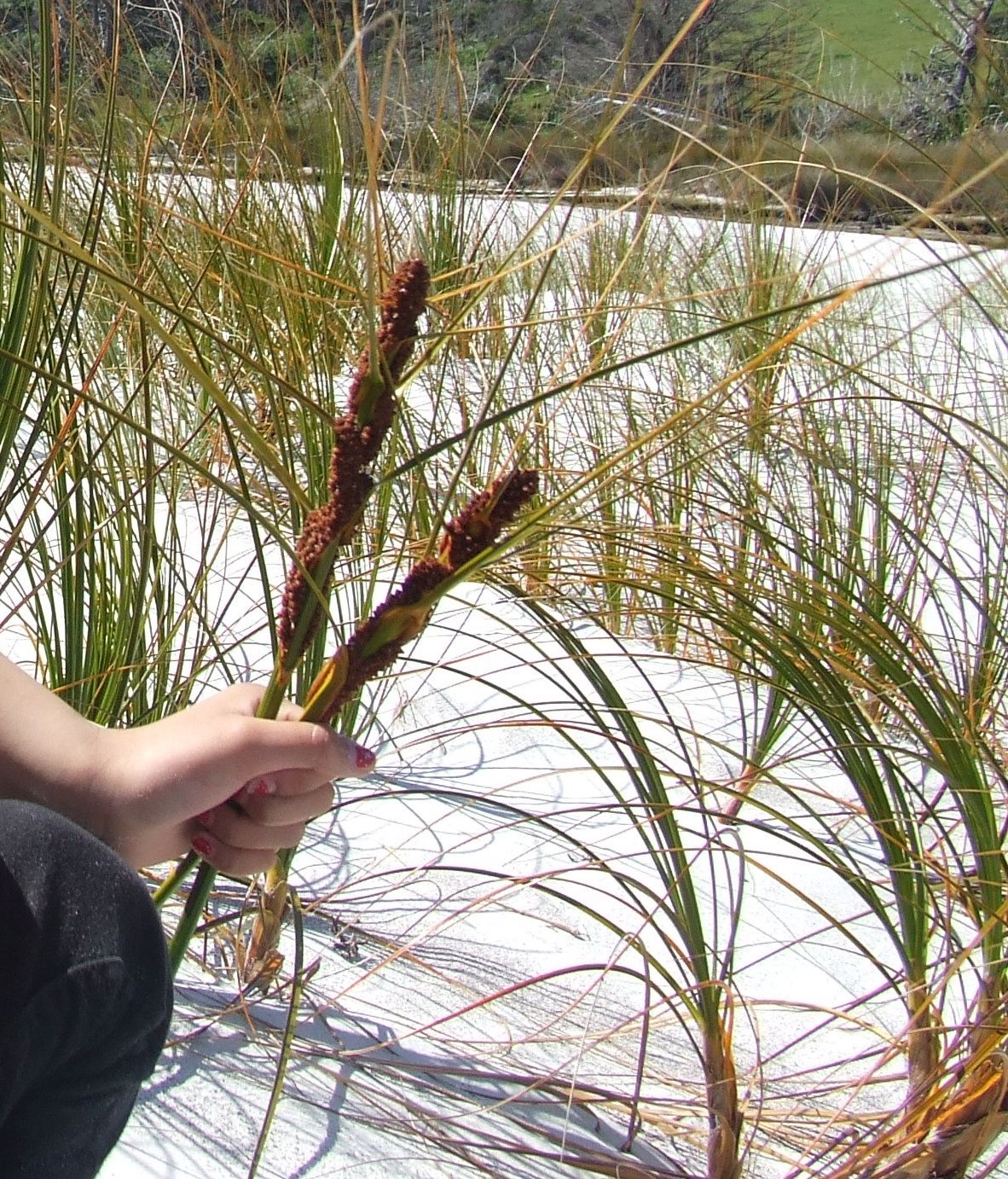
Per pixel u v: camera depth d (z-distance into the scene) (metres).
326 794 0.89
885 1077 1.16
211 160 1.97
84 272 1.21
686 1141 1.13
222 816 0.88
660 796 1.13
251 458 2.00
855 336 2.66
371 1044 1.20
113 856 0.77
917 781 1.70
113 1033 0.76
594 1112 1.15
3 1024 0.71
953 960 1.15
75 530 1.40
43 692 0.89
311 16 2.33
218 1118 1.10
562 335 2.29
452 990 1.28
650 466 1.93
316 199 2.29
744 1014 1.27
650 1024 1.25
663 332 2.60
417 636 0.82
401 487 1.66
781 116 2.33
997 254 1.26
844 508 1.95
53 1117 0.76
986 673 1.65
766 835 1.54
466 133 2.66
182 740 0.85
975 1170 1.14
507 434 2.00
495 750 1.74
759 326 1.89
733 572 1.41
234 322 1.59
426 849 1.50
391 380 0.77
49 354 1.22
